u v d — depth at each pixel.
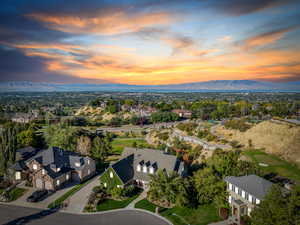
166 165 52.22
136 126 141.88
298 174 54.31
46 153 58.38
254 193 35.59
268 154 69.31
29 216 39.41
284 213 26.67
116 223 37.19
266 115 140.62
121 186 47.91
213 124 116.94
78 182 55.25
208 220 37.91
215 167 47.38
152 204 43.66
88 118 167.12
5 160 56.03
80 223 37.22
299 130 74.56
